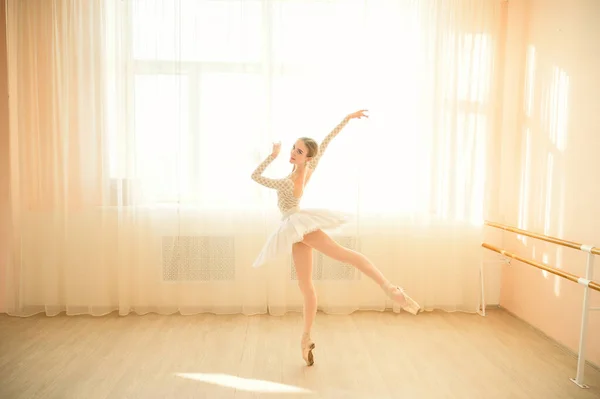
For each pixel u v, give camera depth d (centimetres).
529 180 379
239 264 388
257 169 294
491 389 265
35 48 367
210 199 386
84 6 366
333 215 293
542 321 357
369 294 404
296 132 386
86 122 374
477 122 394
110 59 375
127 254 383
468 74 389
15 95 371
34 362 291
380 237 398
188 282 390
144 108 377
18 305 380
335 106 387
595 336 297
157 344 324
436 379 276
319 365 294
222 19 377
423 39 385
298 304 400
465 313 404
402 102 389
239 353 311
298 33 382
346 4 383
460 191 398
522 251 387
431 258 401
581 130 313
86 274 382
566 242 290
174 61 377
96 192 379
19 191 376
